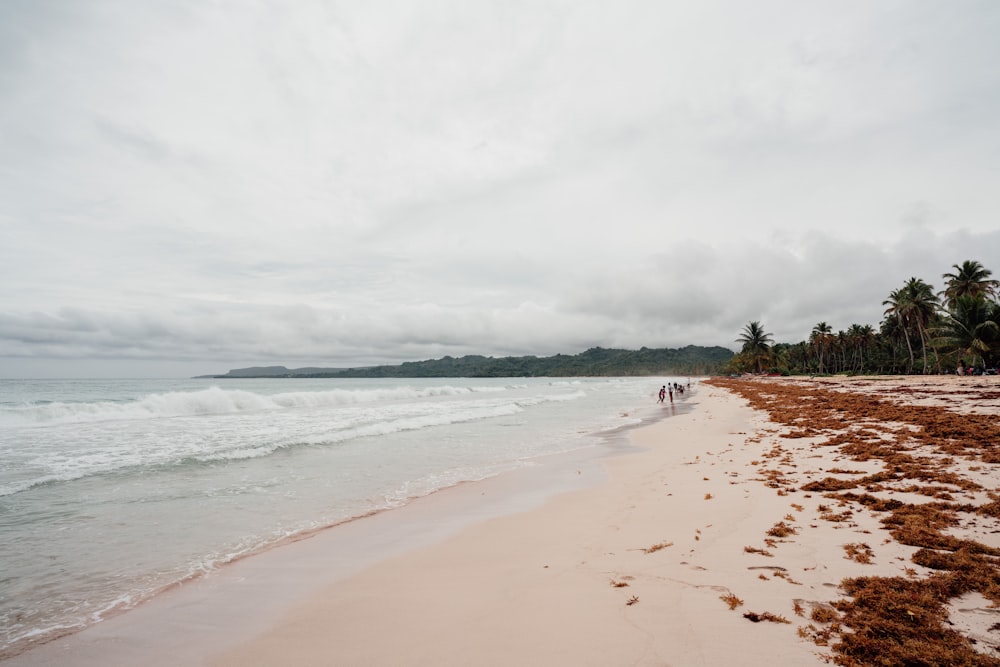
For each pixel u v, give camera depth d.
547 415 31.55
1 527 8.46
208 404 30.67
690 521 7.79
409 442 18.89
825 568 5.44
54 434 19.06
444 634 4.77
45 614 5.55
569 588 5.60
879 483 8.80
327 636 4.91
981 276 58.09
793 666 3.71
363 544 7.82
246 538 8.11
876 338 94.88
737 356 132.75
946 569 5.11
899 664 3.59
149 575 6.61
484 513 9.53
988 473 8.77
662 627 4.48
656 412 33.53
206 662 4.54
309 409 33.78
